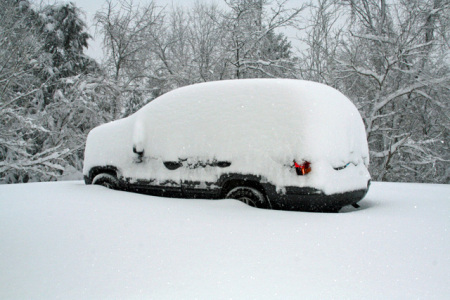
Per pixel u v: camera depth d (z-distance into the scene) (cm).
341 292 181
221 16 1806
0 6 1369
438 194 527
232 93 433
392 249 245
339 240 264
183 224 309
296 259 226
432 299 174
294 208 374
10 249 248
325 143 367
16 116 1223
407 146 1457
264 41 1881
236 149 404
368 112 1706
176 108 470
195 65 1944
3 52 1270
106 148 540
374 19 1706
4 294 182
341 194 366
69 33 2095
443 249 245
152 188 465
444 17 1523
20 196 462
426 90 1563
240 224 308
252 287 187
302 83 412
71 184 599
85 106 1557
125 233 283
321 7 1767
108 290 185
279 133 383
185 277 200
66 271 209
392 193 543
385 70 1563
